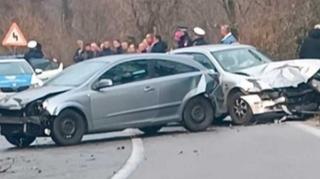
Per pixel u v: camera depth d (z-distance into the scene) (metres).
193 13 65.19
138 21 68.25
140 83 24.91
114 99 24.44
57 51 68.94
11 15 68.00
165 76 25.38
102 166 19.22
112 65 24.72
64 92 23.89
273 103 26.84
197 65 26.02
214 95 25.98
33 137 24.81
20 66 40.66
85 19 74.75
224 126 27.17
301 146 20.92
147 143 23.31
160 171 18.03
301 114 27.39
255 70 27.39
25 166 19.98
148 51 34.47
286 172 17.23
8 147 24.84
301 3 39.00
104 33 74.19
